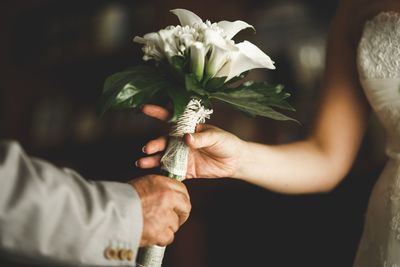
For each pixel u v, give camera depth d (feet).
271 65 2.80
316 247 7.28
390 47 3.28
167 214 2.76
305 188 3.61
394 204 3.17
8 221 2.27
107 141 9.55
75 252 2.40
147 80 2.81
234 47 2.74
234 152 3.29
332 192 7.10
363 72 3.38
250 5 8.33
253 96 2.89
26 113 11.01
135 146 9.18
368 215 3.39
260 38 8.22
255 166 3.43
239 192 7.84
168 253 8.34
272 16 8.15
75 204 2.41
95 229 2.43
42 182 2.36
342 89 3.68
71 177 2.52
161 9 8.66
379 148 6.79
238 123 8.16
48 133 10.60
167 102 3.01
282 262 7.54
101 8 10.01
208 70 2.78
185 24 2.93
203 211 8.13
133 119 9.25
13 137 10.97
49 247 2.36
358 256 3.44
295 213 7.44
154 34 2.83
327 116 3.69
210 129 3.16
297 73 7.83
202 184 8.12
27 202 2.30
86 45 10.12
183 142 2.98
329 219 7.17
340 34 3.70
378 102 3.33
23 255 2.33
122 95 2.74
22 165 2.37
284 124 7.90
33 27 11.03
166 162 2.97
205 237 8.14
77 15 10.35
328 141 3.65
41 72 10.80
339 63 3.70
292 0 7.98
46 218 2.33
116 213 2.49
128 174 9.27
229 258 7.95
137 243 2.52
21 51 11.10
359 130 3.70
